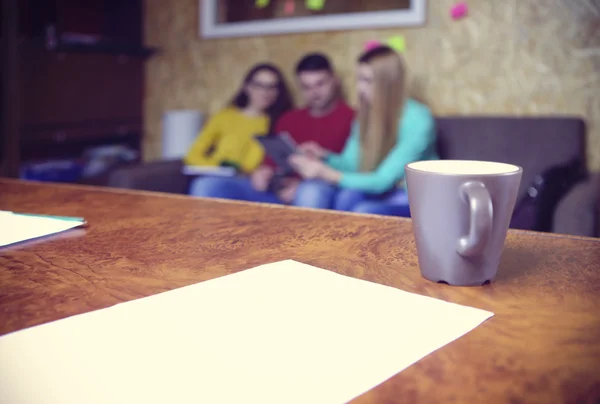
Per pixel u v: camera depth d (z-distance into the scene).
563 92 2.55
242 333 0.36
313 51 3.03
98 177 2.61
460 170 0.50
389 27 2.84
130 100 3.43
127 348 0.33
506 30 2.62
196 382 0.30
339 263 0.52
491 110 2.69
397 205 2.36
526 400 0.28
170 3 3.39
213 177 2.67
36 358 0.32
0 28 2.68
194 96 3.40
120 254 0.55
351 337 0.35
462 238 0.45
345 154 2.62
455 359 0.33
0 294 0.43
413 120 2.42
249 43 3.20
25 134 2.82
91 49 2.99
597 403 0.28
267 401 0.28
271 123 3.00
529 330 0.37
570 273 0.50
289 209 0.78
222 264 0.52
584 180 2.04
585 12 2.47
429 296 0.44
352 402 0.28
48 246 0.57
